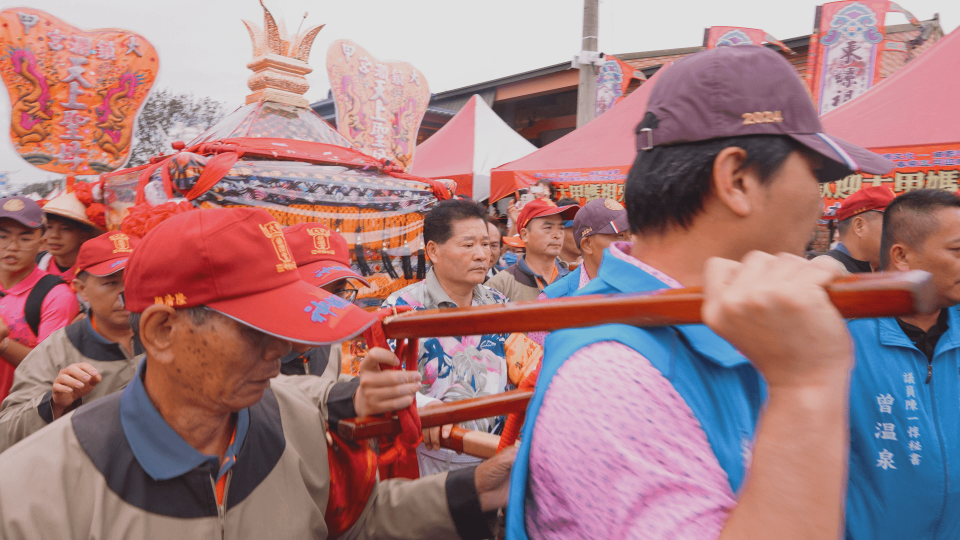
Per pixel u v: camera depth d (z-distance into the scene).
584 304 0.55
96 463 0.78
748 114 0.57
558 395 0.53
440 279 2.19
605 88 7.15
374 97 4.84
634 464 0.46
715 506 0.43
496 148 7.48
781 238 0.59
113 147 3.54
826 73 5.57
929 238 1.43
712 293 0.41
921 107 3.19
